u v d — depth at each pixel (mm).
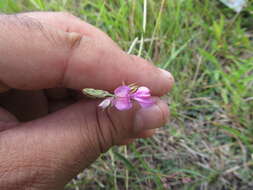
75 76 81
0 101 95
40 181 74
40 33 75
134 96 74
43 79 79
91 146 80
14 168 71
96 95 73
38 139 75
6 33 73
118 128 82
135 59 85
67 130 78
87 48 79
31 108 98
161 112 85
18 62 74
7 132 75
